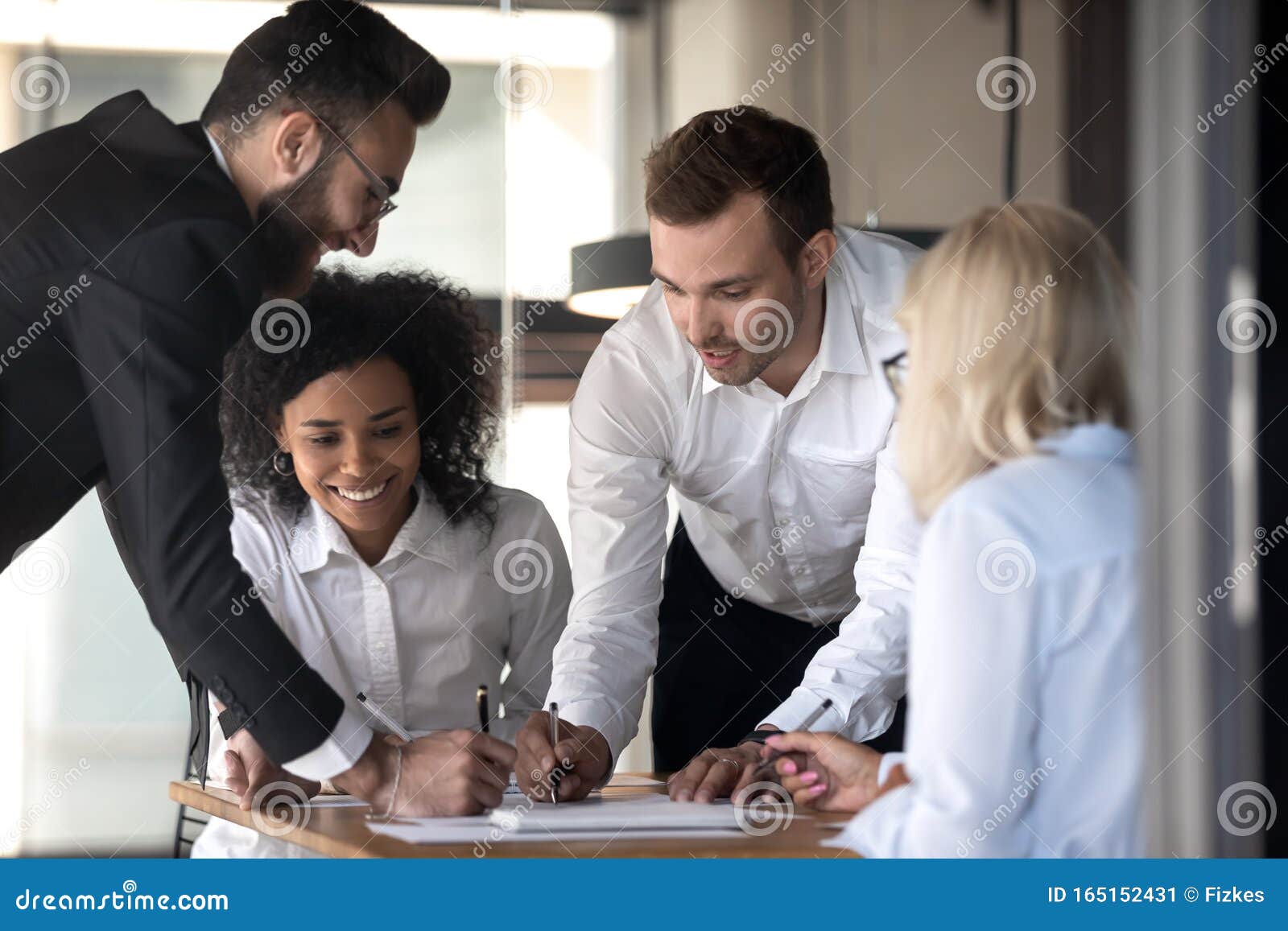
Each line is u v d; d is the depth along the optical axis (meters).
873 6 3.31
